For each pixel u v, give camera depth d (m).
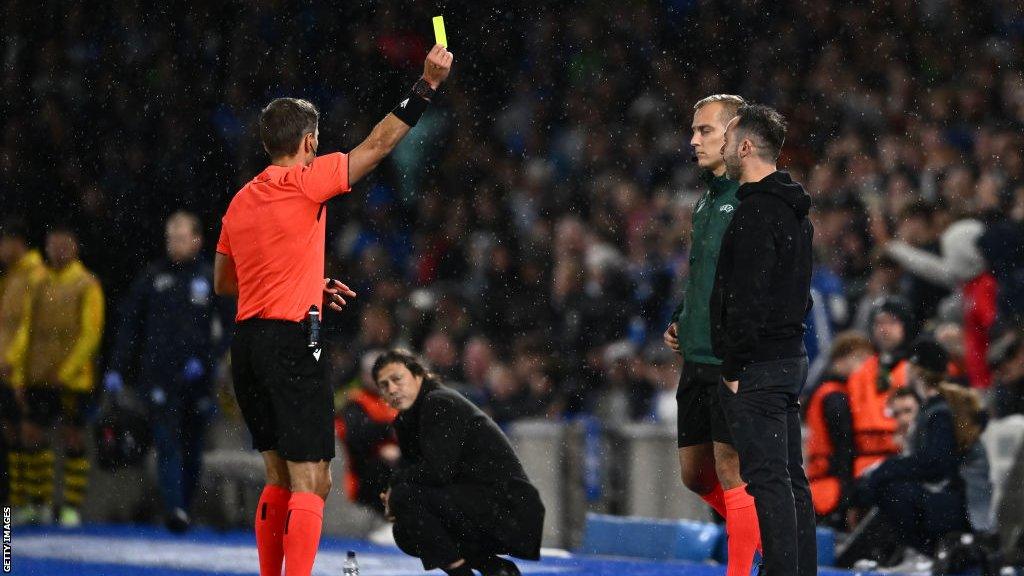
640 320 45.50
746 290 17.69
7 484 39.16
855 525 29.91
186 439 36.00
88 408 40.22
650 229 49.88
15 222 39.91
